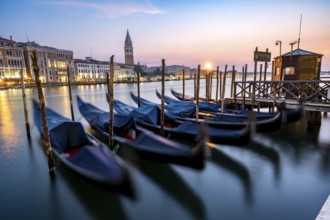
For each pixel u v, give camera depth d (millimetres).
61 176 7145
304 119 13695
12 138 11688
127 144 7535
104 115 10898
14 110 21859
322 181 6543
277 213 5227
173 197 5977
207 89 19656
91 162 5785
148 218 5211
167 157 6398
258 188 6262
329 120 13492
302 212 5223
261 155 8492
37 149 9992
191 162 5949
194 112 12633
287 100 11672
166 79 152875
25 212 5574
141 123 10734
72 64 82500
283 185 6371
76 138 7949
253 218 5094
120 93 43688
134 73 133625
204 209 5453
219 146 9203
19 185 6836
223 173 7172
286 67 14438
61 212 5543
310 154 8500
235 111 13000
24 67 65250
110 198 5988
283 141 9914
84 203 5840
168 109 12672
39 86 6445
